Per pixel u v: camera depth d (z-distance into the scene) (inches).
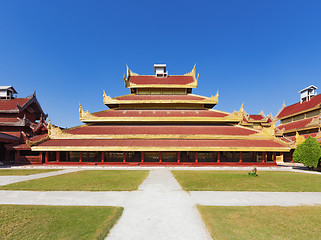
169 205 524.1
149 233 365.4
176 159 1583.4
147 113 1788.9
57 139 1566.2
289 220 425.7
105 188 706.8
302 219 432.1
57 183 795.4
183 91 2062.0
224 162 1529.3
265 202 558.9
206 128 1694.1
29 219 423.8
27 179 893.2
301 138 1815.9
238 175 1031.0
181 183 803.4
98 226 388.2
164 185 767.7
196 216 447.8
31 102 2111.2
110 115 1734.7
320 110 2034.9
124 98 1911.9
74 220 418.3
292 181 874.1
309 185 789.9
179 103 1878.7
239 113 1697.8
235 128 1711.4
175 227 390.6
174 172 1147.9
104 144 1461.6
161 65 2253.9
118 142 1489.9
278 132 2352.4
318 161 1280.8
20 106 1943.9
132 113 1787.6
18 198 587.2
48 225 393.4
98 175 1015.6
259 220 423.2
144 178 922.7
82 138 1556.3
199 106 1929.1
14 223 402.6
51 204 530.3
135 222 414.9
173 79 2185.0
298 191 693.9
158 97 1952.5
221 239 339.6
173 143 1475.1
